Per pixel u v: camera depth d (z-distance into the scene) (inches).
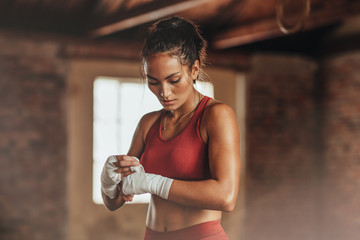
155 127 58.1
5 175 194.9
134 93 216.1
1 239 193.5
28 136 199.0
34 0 188.2
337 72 242.8
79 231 205.2
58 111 203.9
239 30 205.2
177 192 50.3
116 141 213.3
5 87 195.8
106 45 209.3
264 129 243.4
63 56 203.6
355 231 230.2
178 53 50.2
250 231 237.5
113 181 53.2
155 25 52.8
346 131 237.3
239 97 239.6
